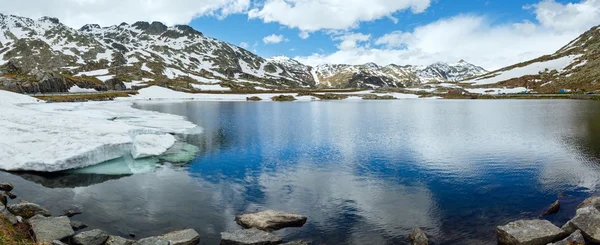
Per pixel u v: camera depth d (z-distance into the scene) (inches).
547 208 770.8
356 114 3304.6
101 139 1227.2
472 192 899.4
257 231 615.8
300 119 2787.9
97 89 5846.5
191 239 584.1
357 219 717.3
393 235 641.6
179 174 1064.2
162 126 2091.5
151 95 6299.2
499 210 765.3
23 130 1282.0
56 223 582.2
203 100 6072.8
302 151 1439.5
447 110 3762.3
